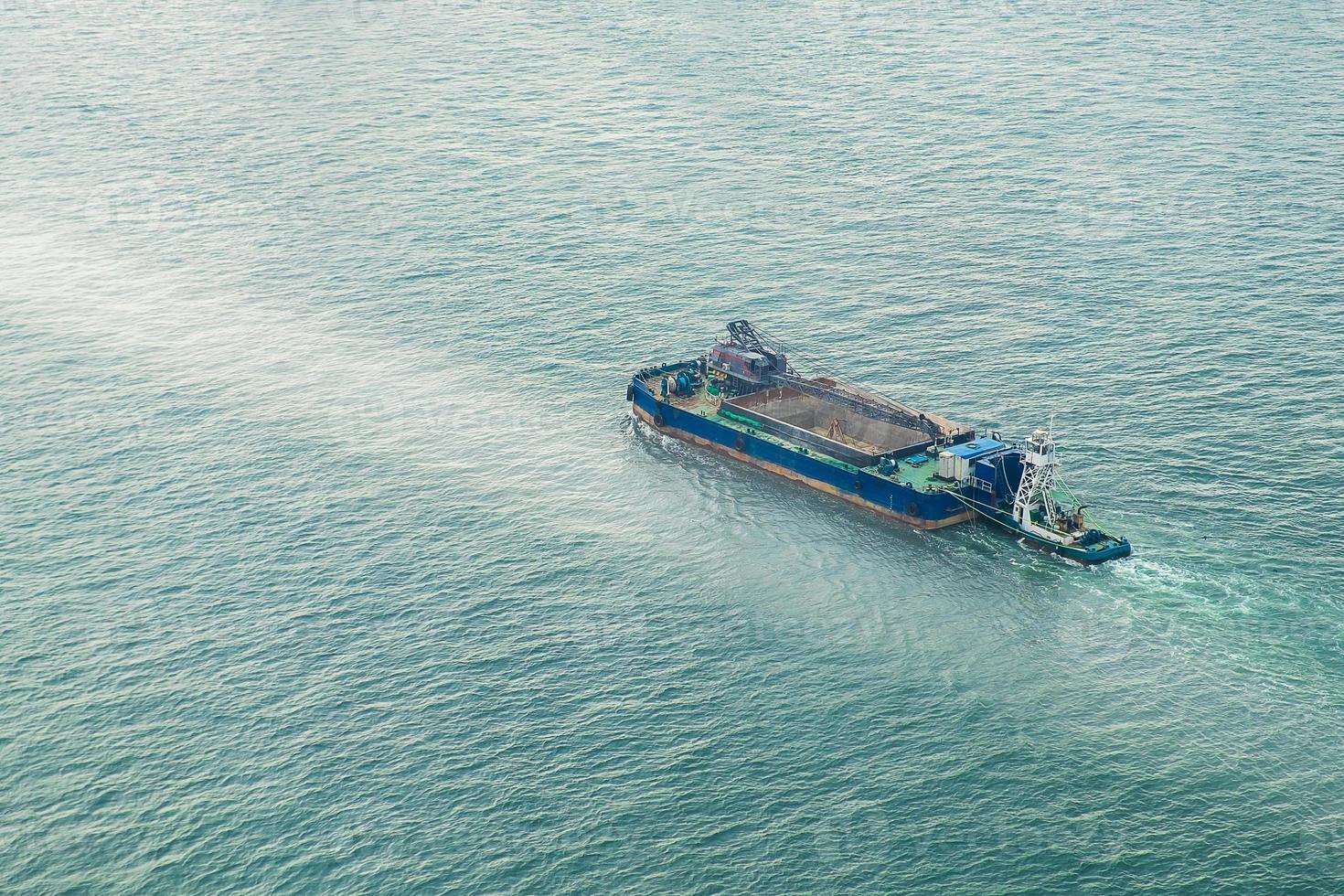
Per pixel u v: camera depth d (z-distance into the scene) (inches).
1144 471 6658.5
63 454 7155.5
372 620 5674.2
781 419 7204.7
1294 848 4365.2
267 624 5664.4
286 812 4665.4
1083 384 7568.9
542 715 5078.7
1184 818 4505.4
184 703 5201.8
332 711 5128.0
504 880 4365.2
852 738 4926.2
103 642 5580.7
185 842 4562.0
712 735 4953.3
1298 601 5625.0
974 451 6501.0
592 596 5821.9
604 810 4621.1
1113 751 4817.9
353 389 7859.3
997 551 6161.4
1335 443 6820.9
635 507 6589.6
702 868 4379.9
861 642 5477.4
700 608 5728.3
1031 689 5152.6
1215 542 6067.9
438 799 4692.4
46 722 5118.1
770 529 6387.8
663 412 7322.8
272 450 7160.4
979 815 4557.1
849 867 4365.2
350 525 6407.5
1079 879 4288.9
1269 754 4771.2
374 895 4330.7
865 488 6535.4
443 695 5196.9
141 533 6387.8
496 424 7440.9
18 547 6294.3
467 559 6117.1
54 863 4500.5
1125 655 5349.4
